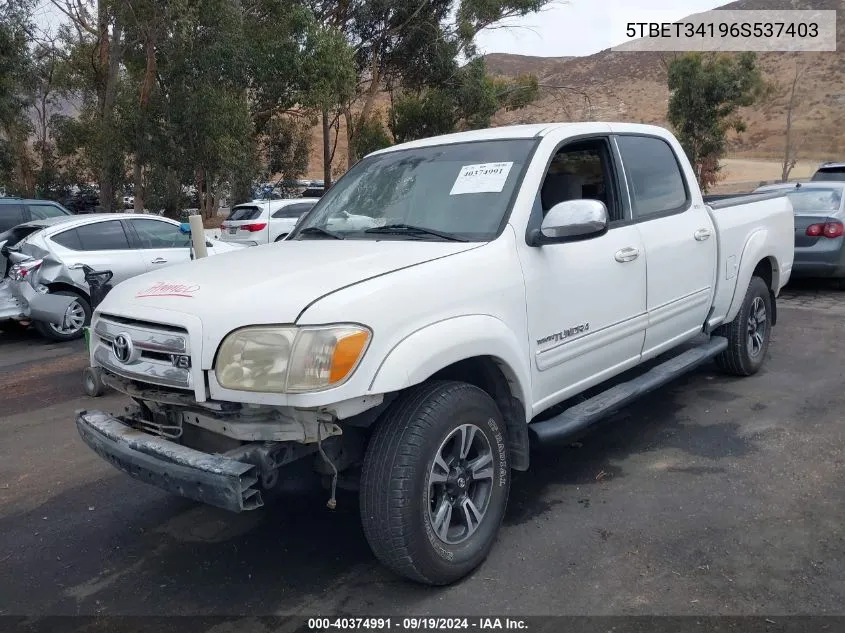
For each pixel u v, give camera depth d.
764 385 6.10
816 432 5.02
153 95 18.83
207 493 2.95
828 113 63.66
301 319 2.90
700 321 5.34
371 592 3.35
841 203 10.22
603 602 3.18
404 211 4.10
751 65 27.73
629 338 4.45
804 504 3.99
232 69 18.80
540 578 3.38
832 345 7.36
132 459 3.22
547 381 3.86
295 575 3.54
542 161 4.02
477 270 3.45
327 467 3.24
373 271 3.24
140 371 3.22
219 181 21.36
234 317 3.00
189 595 3.41
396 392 3.22
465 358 3.27
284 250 3.90
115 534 4.05
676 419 5.40
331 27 22.47
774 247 6.20
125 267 9.80
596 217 3.52
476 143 4.33
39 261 9.11
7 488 4.77
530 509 4.09
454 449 3.33
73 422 6.09
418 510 3.08
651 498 4.15
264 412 3.05
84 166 28.16
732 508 3.98
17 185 27.38
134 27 18.20
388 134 32.91
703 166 28.91
